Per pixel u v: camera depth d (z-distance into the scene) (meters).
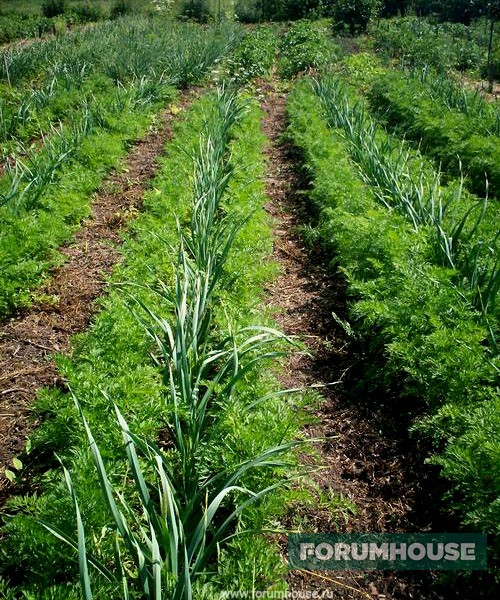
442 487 3.27
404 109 11.51
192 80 14.48
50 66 13.21
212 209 5.36
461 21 26.92
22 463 3.36
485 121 9.58
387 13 28.88
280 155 9.68
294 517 3.12
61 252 6.07
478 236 5.09
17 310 4.97
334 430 3.80
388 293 4.47
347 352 4.59
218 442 3.06
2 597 2.34
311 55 17.11
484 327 3.85
